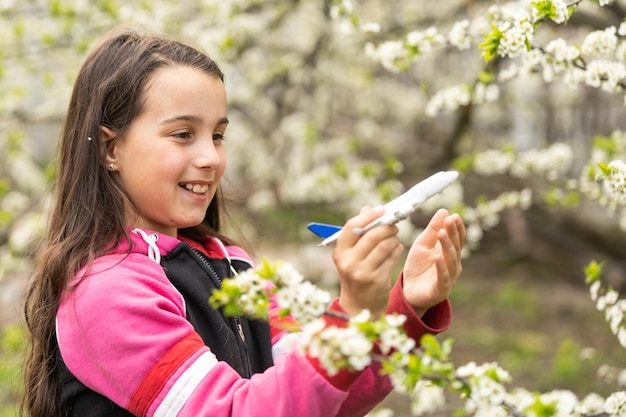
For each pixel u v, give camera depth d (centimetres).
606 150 414
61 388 205
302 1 616
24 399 223
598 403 289
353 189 543
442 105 376
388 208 174
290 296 158
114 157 211
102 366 189
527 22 240
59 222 215
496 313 828
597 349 693
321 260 798
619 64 258
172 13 542
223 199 276
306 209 761
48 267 206
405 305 187
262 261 160
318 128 697
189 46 220
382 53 312
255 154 748
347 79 740
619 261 796
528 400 158
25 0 546
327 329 155
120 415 193
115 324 189
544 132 891
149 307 189
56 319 200
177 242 211
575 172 827
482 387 159
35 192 635
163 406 182
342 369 169
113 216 207
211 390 182
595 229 773
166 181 204
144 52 212
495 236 982
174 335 188
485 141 899
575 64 264
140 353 186
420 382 189
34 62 563
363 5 696
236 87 648
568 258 916
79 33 529
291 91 749
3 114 600
